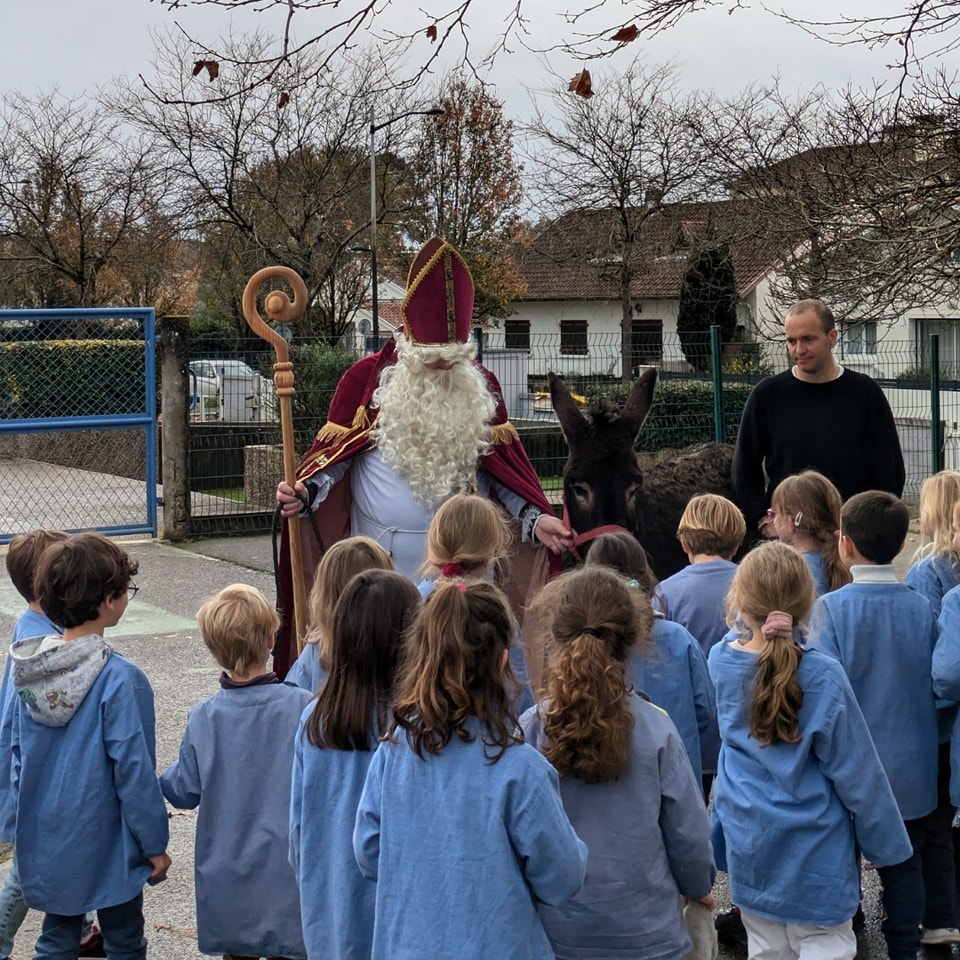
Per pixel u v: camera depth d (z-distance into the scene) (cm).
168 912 436
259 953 353
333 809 296
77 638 351
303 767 302
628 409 531
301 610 495
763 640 355
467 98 2947
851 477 545
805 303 539
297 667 380
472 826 258
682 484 663
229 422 1269
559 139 3048
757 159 1878
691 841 303
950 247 1034
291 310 489
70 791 345
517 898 257
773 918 351
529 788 259
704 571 439
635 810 297
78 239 2814
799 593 349
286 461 492
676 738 306
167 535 1193
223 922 353
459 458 519
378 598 295
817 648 393
